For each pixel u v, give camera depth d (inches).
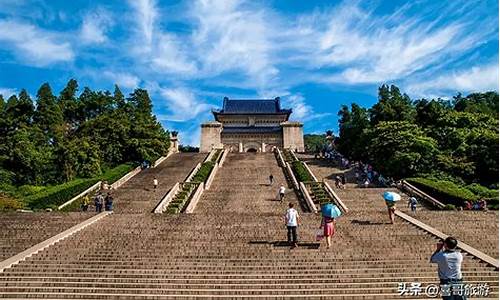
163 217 980.6
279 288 573.3
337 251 709.9
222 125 3614.7
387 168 1793.8
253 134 3538.4
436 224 904.3
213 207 1314.0
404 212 1003.9
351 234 820.0
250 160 2304.4
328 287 574.2
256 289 569.9
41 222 935.0
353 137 2576.3
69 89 3474.4
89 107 3129.9
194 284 585.6
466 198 1243.2
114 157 2188.7
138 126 2321.6
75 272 627.2
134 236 814.5
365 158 2225.6
